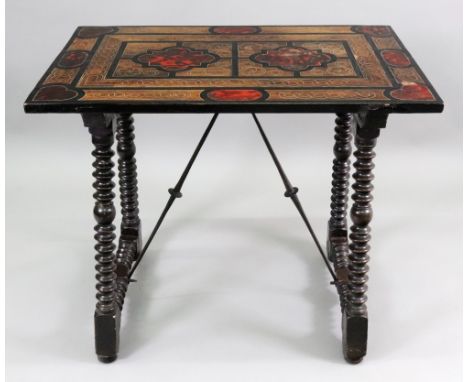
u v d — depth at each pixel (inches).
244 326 120.0
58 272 130.3
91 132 103.8
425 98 101.3
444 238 138.1
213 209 146.6
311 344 116.8
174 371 112.3
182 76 107.5
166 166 156.3
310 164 156.6
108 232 109.1
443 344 116.6
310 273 131.3
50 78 106.9
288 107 100.2
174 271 131.5
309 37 120.7
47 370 112.4
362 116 103.1
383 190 149.9
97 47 117.1
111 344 112.8
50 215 143.5
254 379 111.0
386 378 111.3
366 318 111.3
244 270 131.8
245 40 119.8
